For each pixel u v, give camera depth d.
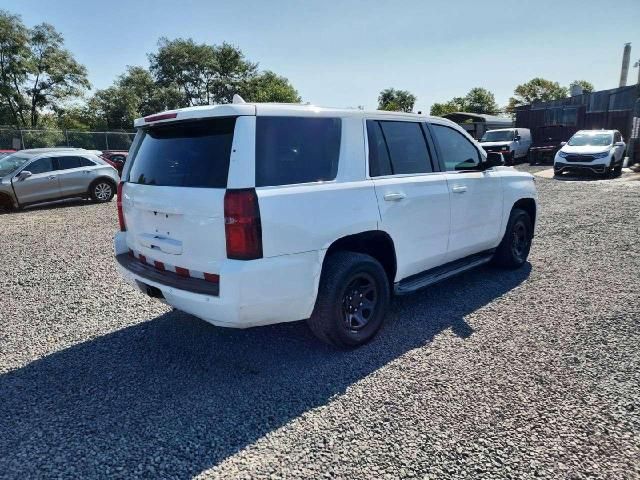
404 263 3.79
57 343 3.64
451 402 2.75
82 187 11.90
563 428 2.48
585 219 8.56
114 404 2.79
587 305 4.27
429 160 4.12
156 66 49.97
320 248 3.06
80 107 41.50
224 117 2.88
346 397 2.83
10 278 5.35
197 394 2.89
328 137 3.26
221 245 2.76
